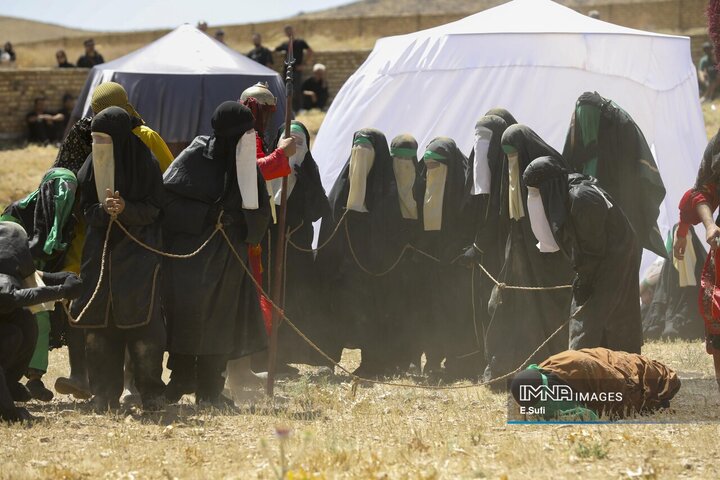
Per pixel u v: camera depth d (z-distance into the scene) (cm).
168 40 6569
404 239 3769
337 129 4941
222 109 2936
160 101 6222
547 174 3198
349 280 3775
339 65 11838
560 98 4788
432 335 3772
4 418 2803
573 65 4788
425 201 3712
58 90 10844
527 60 4781
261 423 2833
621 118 3675
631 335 3225
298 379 3697
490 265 3559
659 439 2522
